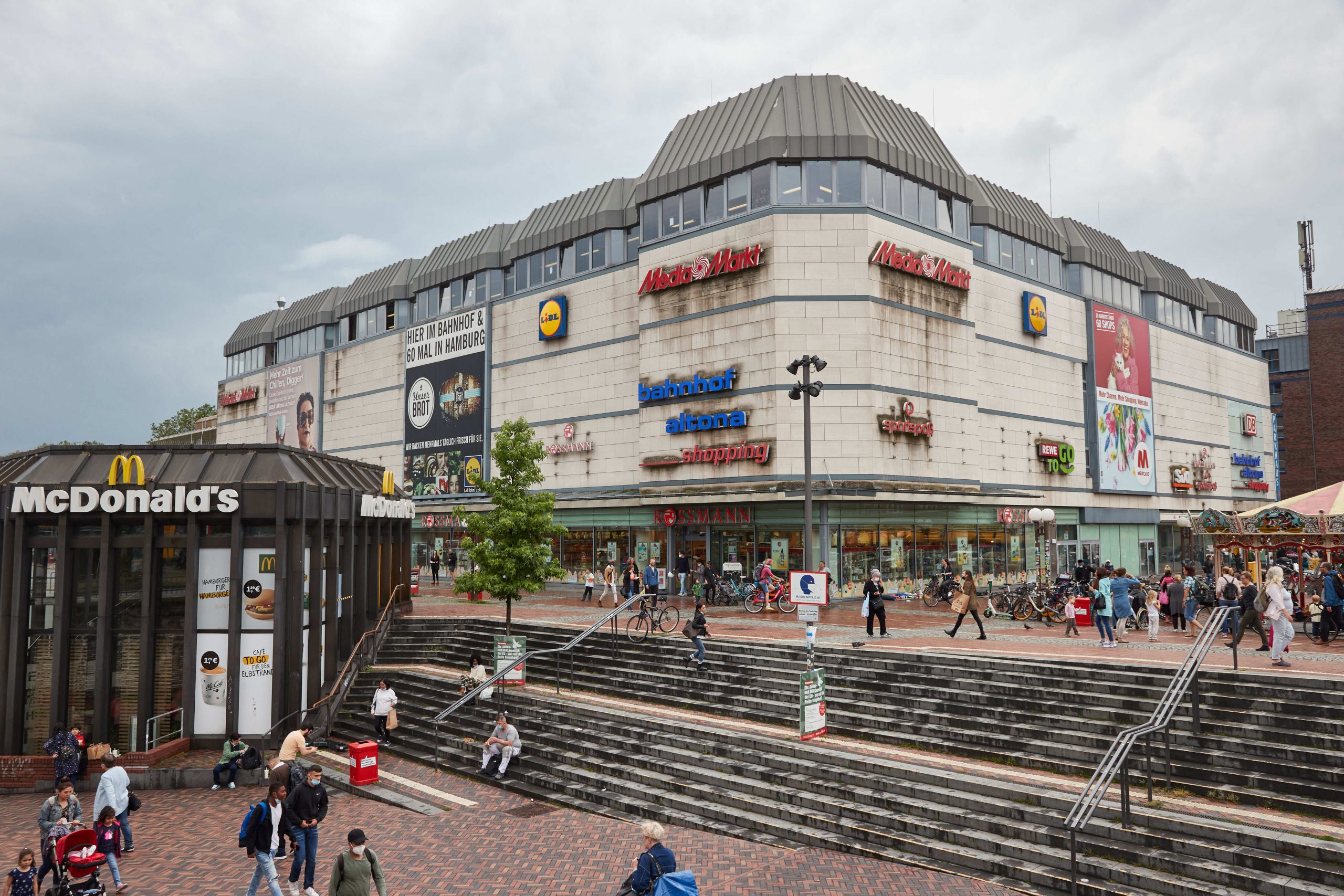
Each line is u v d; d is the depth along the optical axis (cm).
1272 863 1112
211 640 2183
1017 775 1453
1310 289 8512
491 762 1895
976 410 4022
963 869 1272
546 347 4741
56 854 1314
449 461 5312
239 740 1991
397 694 2477
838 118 3694
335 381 6297
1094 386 5038
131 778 1953
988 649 2080
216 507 2167
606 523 4350
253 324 7456
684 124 4209
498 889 1288
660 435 3944
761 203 3672
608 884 1291
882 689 1889
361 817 1669
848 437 3525
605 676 2294
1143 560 5422
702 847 1403
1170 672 1691
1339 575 2242
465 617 3062
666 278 3931
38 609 2189
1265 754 1370
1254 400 6681
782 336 3556
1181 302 5966
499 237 5253
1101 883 1166
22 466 2338
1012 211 4734
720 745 1739
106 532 2139
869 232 3575
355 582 2827
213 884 1393
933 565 3959
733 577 3756
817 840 1389
